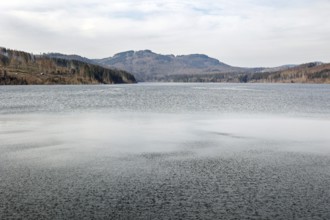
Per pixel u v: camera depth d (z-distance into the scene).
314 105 82.50
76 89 182.38
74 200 18.17
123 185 20.62
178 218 16.05
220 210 16.94
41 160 26.89
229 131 41.62
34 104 82.25
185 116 57.66
